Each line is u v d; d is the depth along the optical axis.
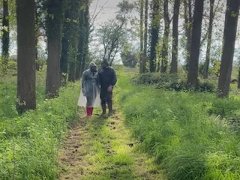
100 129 14.02
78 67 45.12
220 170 7.62
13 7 28.59
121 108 19.00
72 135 13.10
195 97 18.70
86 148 11.34
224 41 20.94
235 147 8.67
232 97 19.69
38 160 8.18
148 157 10.18
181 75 31.23
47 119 12.35
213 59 37.03
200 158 8.09
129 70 78.56
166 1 37.50
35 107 14.48
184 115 12.91
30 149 8.57
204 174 7.75
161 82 28.27
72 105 17.30
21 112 14.26
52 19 21.05
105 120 16.17
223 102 15.94
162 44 37.59
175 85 25.06
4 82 27.84
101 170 9.30
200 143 9.19
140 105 15.87
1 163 7.46
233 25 20.70
